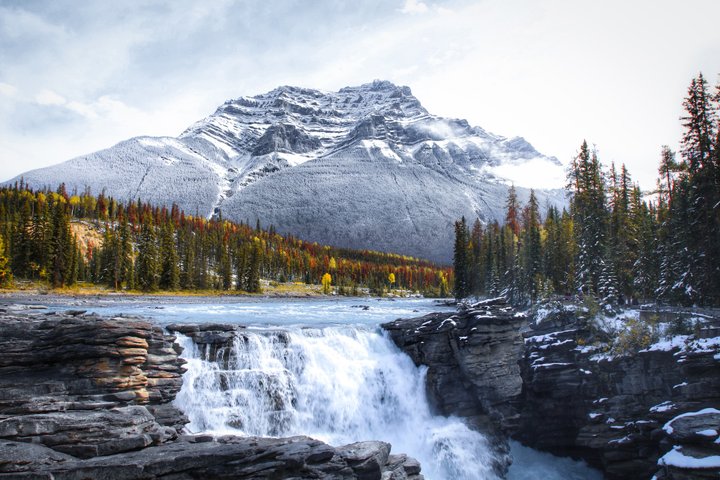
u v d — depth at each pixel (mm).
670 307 55562
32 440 20406
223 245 177625
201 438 23719
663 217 70438
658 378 37281
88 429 21297
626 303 68562
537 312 50781
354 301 144125
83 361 25859
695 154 51531
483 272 109625
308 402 36125
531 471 38938
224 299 125125
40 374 25484
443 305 120250
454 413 39125
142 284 122688
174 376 29531
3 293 95438
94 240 164250
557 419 42000
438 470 35562
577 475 38594
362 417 37812
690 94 51969
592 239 66562
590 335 44031
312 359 38312
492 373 38875
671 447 29938
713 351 33562
